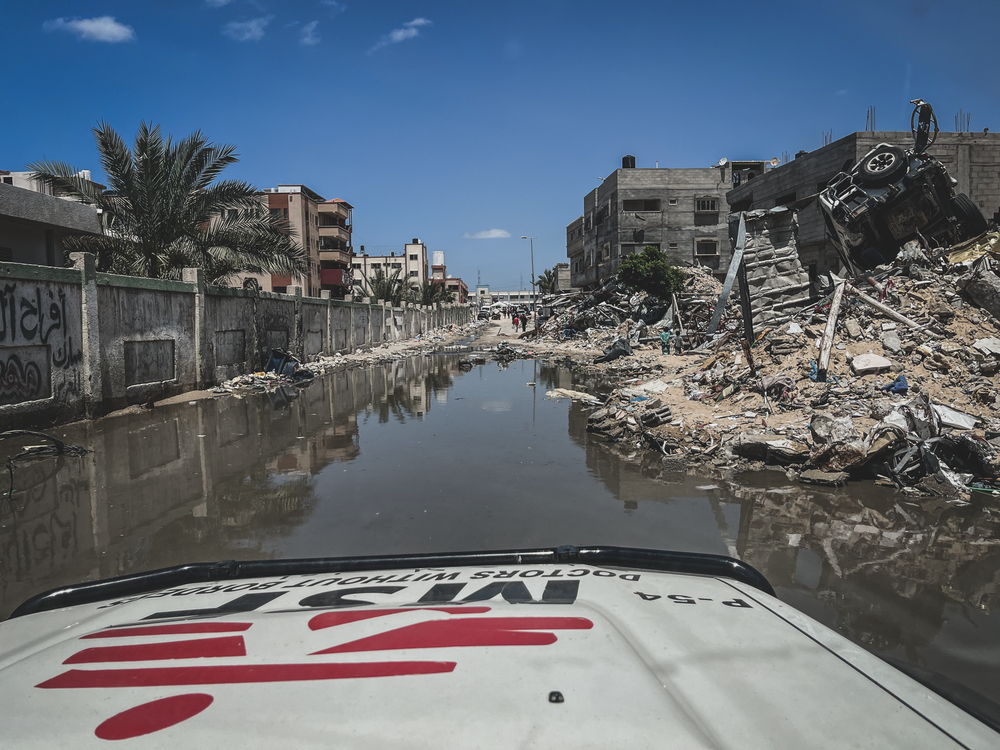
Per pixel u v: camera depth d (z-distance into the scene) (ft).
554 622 3.82
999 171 99.25
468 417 35.42
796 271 39.09
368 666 3.21
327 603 4.53
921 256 39.93
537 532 15.89
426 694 2.90
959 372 26.81
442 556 6.19
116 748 2.61
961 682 8.69
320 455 25.49
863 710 3.08
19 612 5.63
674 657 3.47
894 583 12.39
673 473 21.84
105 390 37.83
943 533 15.42
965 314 31.58
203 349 50.19
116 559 14.47
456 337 166.81
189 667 3.32
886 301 34.53
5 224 45.44
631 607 4.27
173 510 18.11
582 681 3.02
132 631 4.00
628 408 31.22
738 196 135.33
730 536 15.37
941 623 10.61
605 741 2.55
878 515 16.87
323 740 2.56
